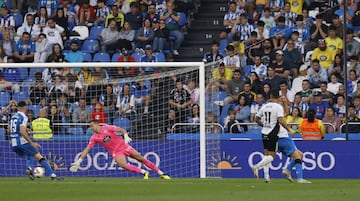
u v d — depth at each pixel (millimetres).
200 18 81875
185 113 64562
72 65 59812
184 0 79812
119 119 64750
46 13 80125
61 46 78688
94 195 37000
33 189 41656
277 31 75188
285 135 51000
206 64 62750
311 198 35062
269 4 77688
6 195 37188
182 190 40594
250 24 76625
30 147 55031
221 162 63000
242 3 78062
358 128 65938
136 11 78375
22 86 65500
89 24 79375
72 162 62875
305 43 73875
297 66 72562
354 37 74188
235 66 73000
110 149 55781
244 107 68312
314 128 62500
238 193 38219
